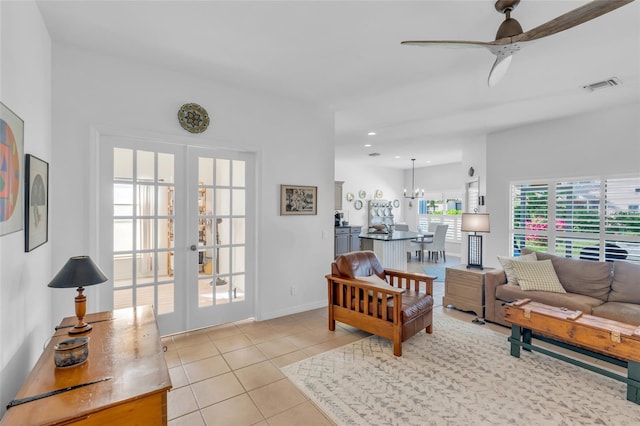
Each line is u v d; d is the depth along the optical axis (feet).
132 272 9.72
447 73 10.14
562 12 6.92
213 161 11.21
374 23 7.38
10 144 4.91
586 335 7.68
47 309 7.65
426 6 6.70
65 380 4.21
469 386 7.54
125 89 9.18
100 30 7.70
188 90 10.23
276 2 6.61
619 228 13.08
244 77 10.49
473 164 19.03
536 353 9.31
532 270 11.41
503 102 12.78
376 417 6.46
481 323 11.76
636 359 6.88
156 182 10.09
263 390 7.43
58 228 8.23
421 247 25.95
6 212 4.75
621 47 8.43
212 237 11.21
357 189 31.14
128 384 4.14
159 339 5.55
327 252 13.89
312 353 9.30
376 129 17.12
